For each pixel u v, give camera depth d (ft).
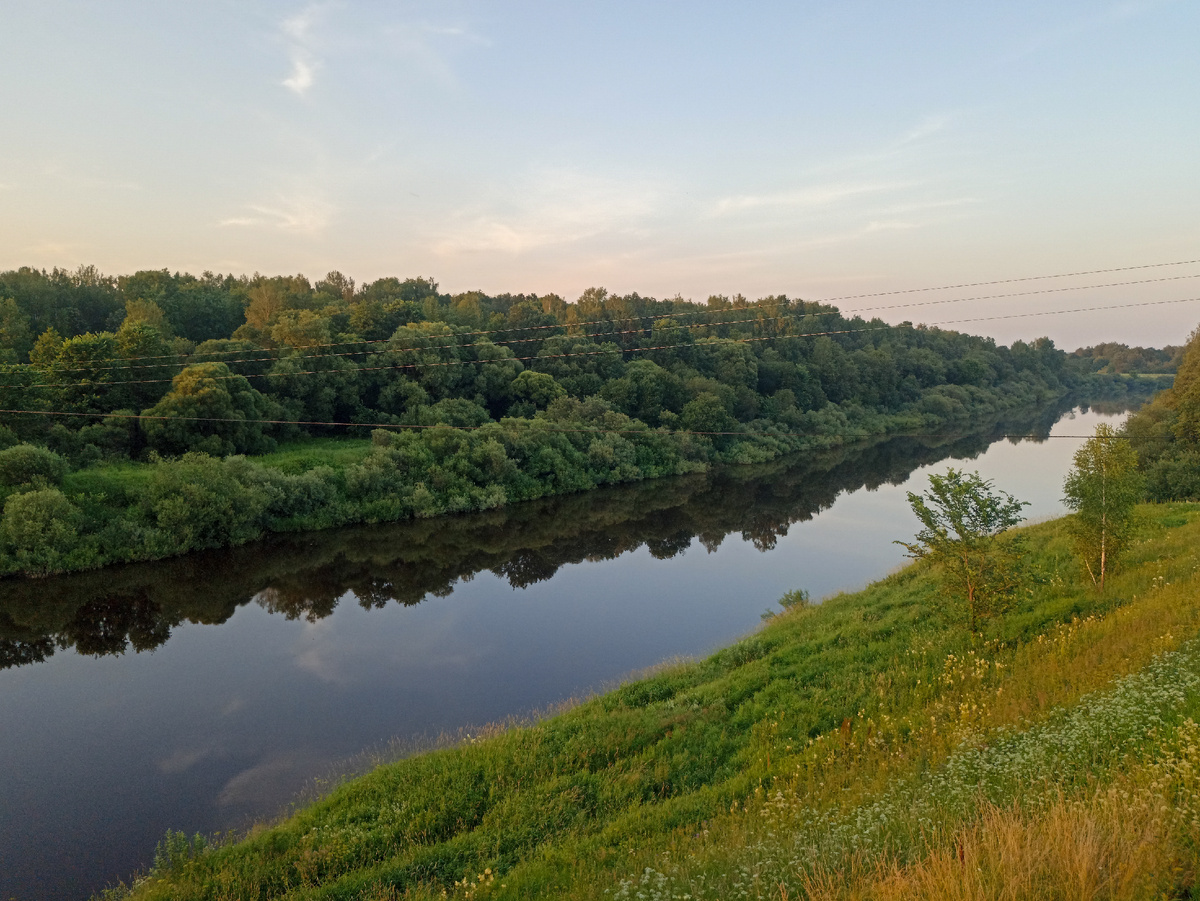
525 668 76.95
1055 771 28.96
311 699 70.85
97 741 63.31
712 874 26.94
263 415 180.65
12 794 54.85
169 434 154.10
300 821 44.37
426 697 70.44
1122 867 17.58
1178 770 24.03
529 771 46.75
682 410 245.45
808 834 28.76
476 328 303.07
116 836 49.47
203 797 54.08
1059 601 62.08
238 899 35.42
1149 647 42.60
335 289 384.68
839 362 330.54
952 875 18.43
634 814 39.22
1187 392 137.39
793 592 89.56
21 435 136.36
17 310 207.41
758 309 389.19
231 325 275.59
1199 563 65.87
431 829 41.11
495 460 174.40
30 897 43.50
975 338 517.96
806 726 48.39
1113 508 63.57
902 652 58.75
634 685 63.21
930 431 313.73
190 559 123.65
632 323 351.25
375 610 99.09
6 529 111.14
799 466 230.68
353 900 34.30
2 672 79.61
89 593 106.83
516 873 34.09
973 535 55.31
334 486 151.74
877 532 140.46
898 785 33.04
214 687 74.38
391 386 210.79
